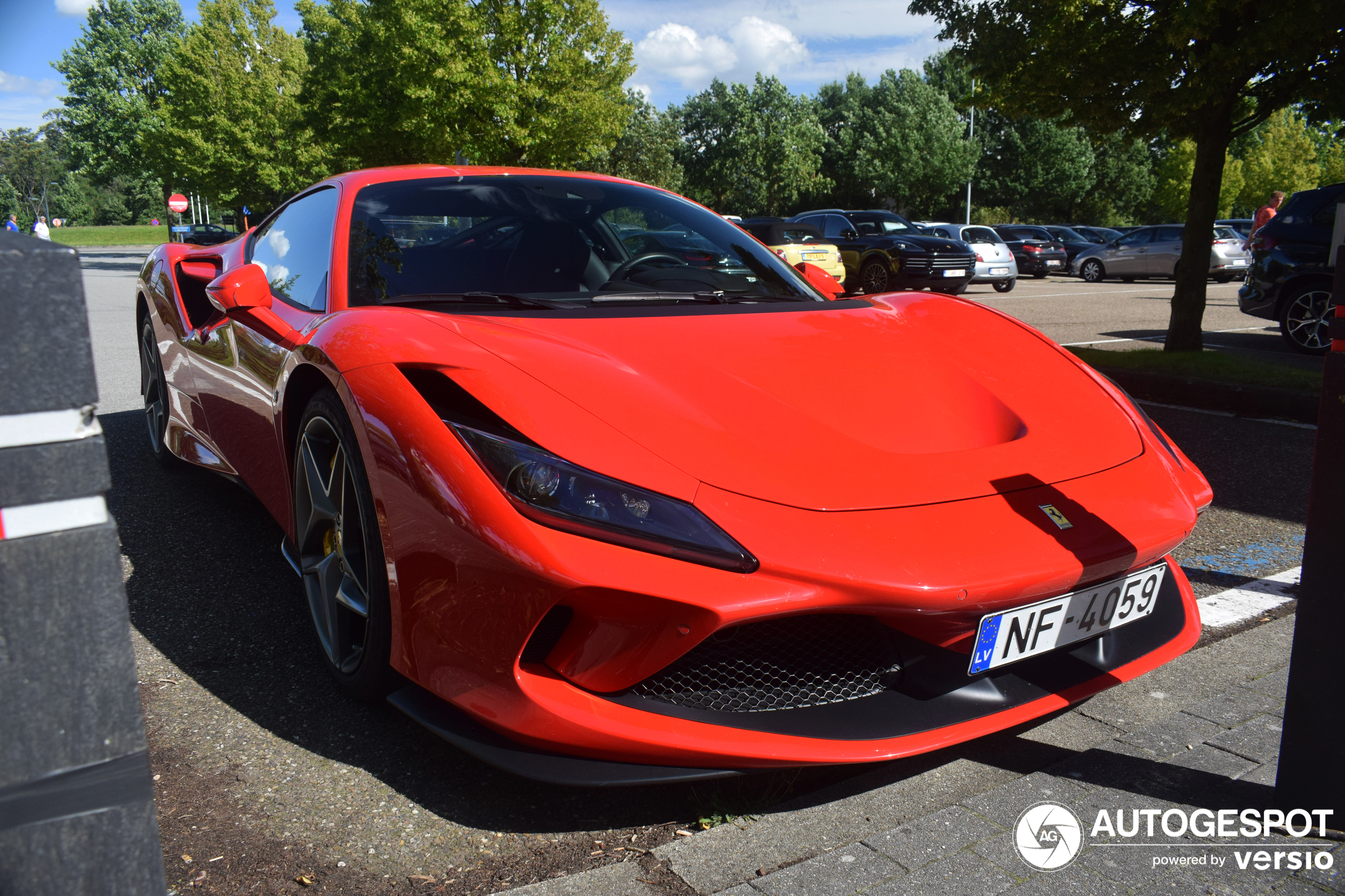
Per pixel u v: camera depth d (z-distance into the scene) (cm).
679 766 146
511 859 146
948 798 163
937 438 181
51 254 70
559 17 1894
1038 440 188
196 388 304
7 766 71
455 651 153
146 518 317
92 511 74
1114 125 659
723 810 158
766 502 151
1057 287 1830
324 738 181
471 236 246
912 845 145
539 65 1939
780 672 154
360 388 173
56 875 74
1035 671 173
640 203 285
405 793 163
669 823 156
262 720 188
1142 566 177
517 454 150
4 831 71
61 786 73
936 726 156
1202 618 250
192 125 3272
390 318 191
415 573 158
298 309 240
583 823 156
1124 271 2000
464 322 189
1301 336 781
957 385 203
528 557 141
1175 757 173
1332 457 139
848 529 150
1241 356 758
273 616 240
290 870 142
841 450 168
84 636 73
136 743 76
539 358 174
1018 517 164
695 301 242
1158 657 185
